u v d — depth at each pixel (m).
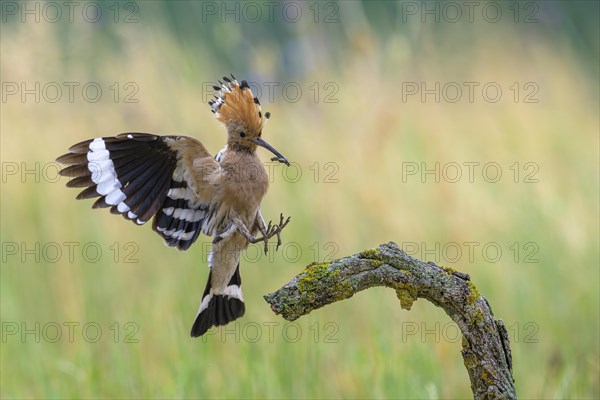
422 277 5.75
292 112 13.60
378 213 12.27
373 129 13.19
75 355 10.54
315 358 9.99
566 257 11.71
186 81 13.68
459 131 14.26
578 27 17.70
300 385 9.83
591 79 16.62
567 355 10.17
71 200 12.61
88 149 6.91
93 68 14.18
